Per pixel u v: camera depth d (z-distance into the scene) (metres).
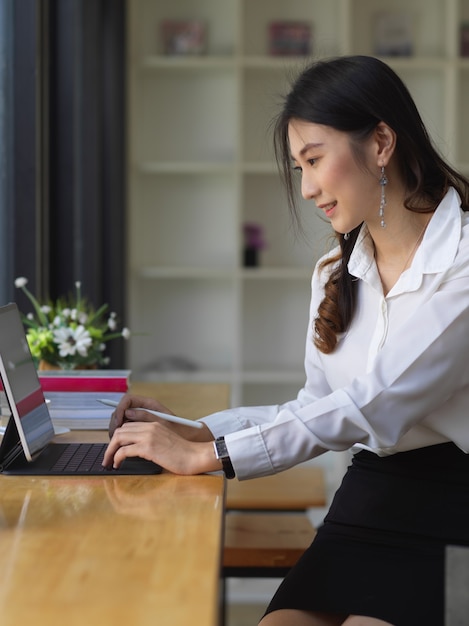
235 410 2.09
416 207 1.92
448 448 1.89
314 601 1.79
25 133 3.17
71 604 1.04
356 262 1.99
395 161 1.91
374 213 1.92
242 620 3.83
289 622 1.78
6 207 3.15
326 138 1.83
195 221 5.71
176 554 1.23
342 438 1.76
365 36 5.65
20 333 1.92
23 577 1.13
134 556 1.22
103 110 4.59
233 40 5.64
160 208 5.69
